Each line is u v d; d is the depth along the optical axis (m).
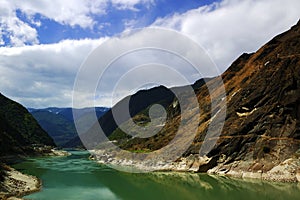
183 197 43.31
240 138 63.34
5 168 59.72
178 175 63.38
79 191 47.66
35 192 46.59
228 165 62.38
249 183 52.41
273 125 60.59
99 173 68.38
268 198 41.12
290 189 46.69
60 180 58.00
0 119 135.25
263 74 68.75
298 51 66.06
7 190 44.44
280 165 55.50
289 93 61.03
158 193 46.25
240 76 79.75
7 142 113.12
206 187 49.97
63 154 139.50
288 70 63.75
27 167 81.56
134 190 48.56
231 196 42.97
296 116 58.72
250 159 59.91
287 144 57.00
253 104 65.81
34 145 150.75
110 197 43.88
